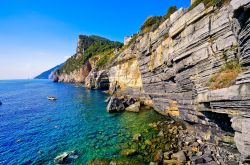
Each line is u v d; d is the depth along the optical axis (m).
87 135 31.02
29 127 36.78
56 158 22.64
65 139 29.72
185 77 24.28
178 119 32.41
